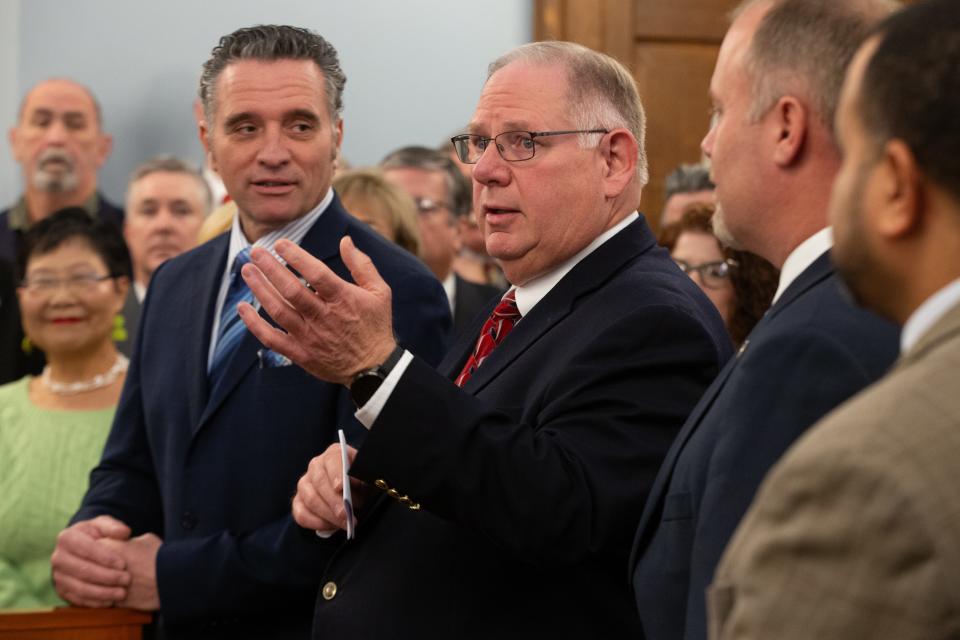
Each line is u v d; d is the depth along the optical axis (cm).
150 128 712
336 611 273
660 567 216
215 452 335
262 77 342
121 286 442
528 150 277
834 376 186
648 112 734
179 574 322
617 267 279
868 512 128
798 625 132
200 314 355
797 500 134
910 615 126
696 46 739
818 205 204
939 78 138
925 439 128
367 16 718
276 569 315
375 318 247
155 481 362
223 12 716
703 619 194
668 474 223
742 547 142
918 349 137
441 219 546
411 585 265
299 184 343
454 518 246
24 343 519
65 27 711
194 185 596
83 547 336
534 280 287
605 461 249
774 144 206
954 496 125
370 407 246
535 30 725
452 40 723
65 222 436
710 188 478
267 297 245
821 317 192
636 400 255
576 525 243
